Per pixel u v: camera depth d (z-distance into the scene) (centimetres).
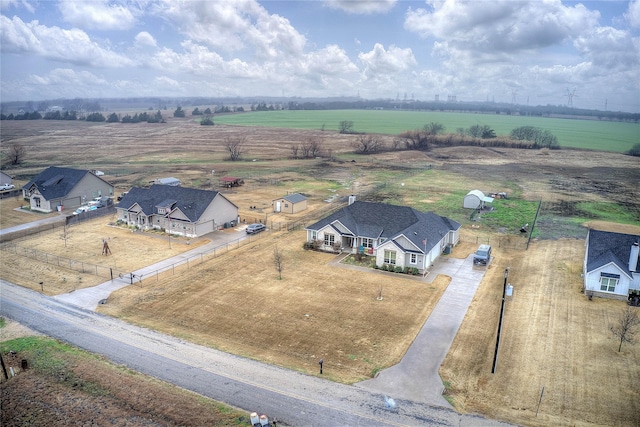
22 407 2480
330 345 3117
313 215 6800
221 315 3559
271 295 3919
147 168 11469
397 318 3509
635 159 14162
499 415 2391
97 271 4509
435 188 9044
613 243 4109
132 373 2778
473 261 4700
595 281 3903
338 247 5009
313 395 2562
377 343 3141
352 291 4009
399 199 7975
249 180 9850
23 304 3778
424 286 4134
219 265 4647
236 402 2500
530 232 5950
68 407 2470
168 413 2403
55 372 2802
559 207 7531
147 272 4478
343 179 10081
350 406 2464
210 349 3064
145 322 3459
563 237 5772
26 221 6384
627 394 2558
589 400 2505
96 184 7525
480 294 3966
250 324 3416
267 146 16538
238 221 6331
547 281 4269
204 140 18550
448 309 3669
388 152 15075
